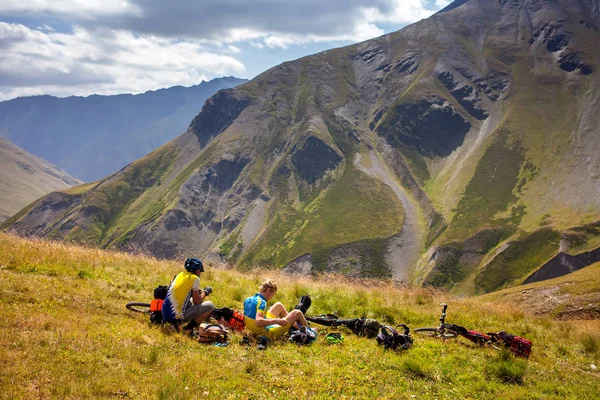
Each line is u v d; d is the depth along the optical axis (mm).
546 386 7949
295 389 6527
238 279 16094
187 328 8984
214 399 5844
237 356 7664
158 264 16422
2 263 12016
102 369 6180
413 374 7668
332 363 7887
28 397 5105
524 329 13797
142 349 7164
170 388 5812
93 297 10258
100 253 16250
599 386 8617
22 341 6578
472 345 10586
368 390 6750
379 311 13156
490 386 7562
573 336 13766
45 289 9922
